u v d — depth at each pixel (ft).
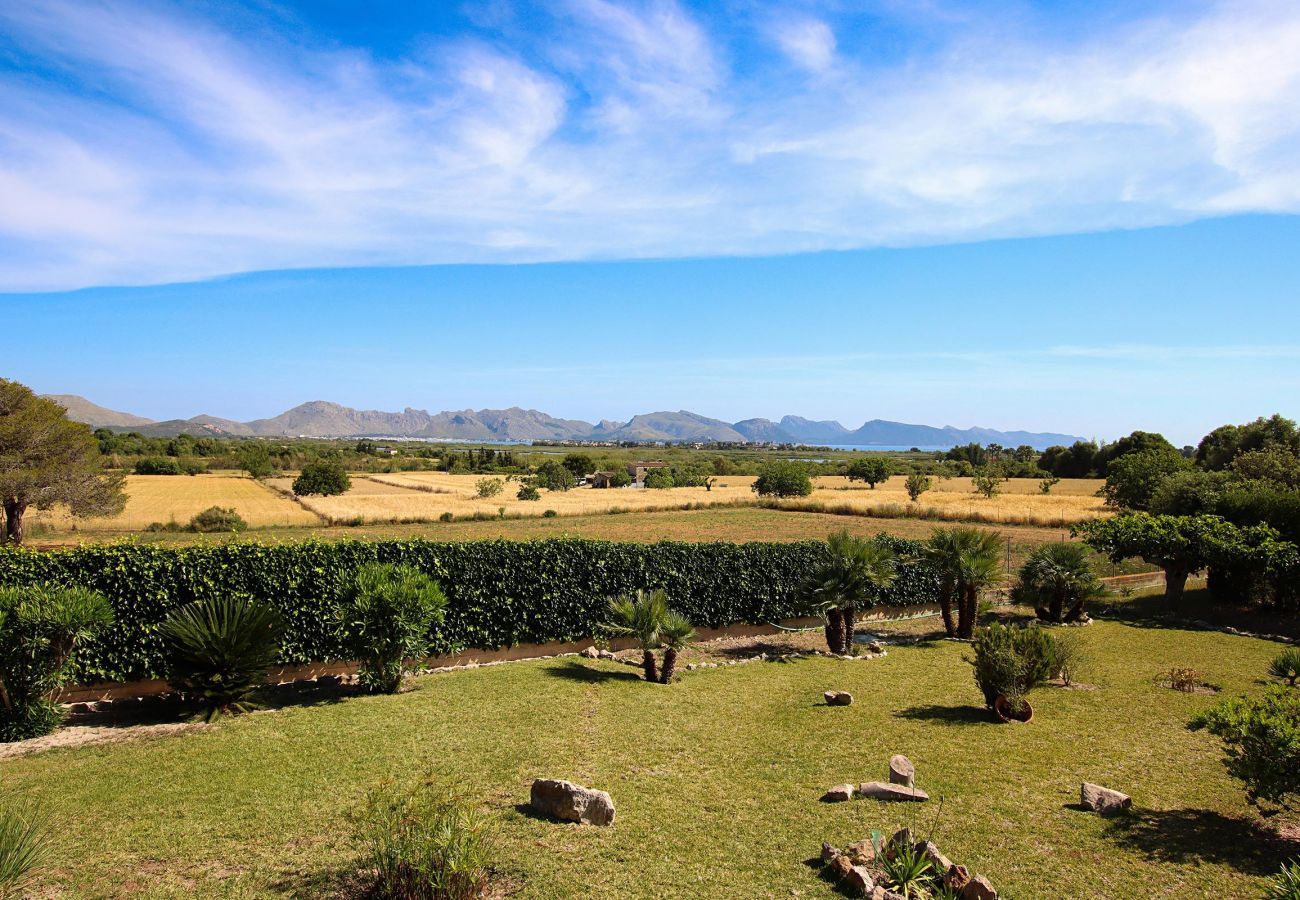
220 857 18.37
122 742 27.99
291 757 26.13
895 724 31.45
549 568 47.29
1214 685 38.27
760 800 22.72
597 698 35.50
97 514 109.29
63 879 17.17
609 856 18.63
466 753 26.81
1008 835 20.30
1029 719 31.96
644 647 40.27
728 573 55.47
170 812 21.18
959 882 16.53
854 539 51.21
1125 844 19.77
